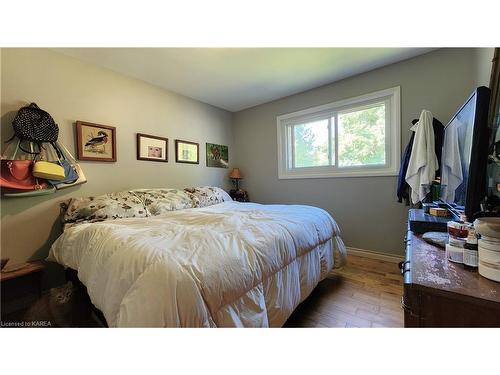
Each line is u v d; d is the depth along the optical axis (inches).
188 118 125.7
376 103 101.0
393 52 85.2
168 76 100.6
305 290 58.4
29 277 63.1
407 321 25.4
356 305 64.2
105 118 90.6
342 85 108.5
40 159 72.9
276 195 137.1
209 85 111.6
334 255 79.9
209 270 34.8
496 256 24.5
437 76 85.5
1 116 67.0
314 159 123.5
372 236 104.0
